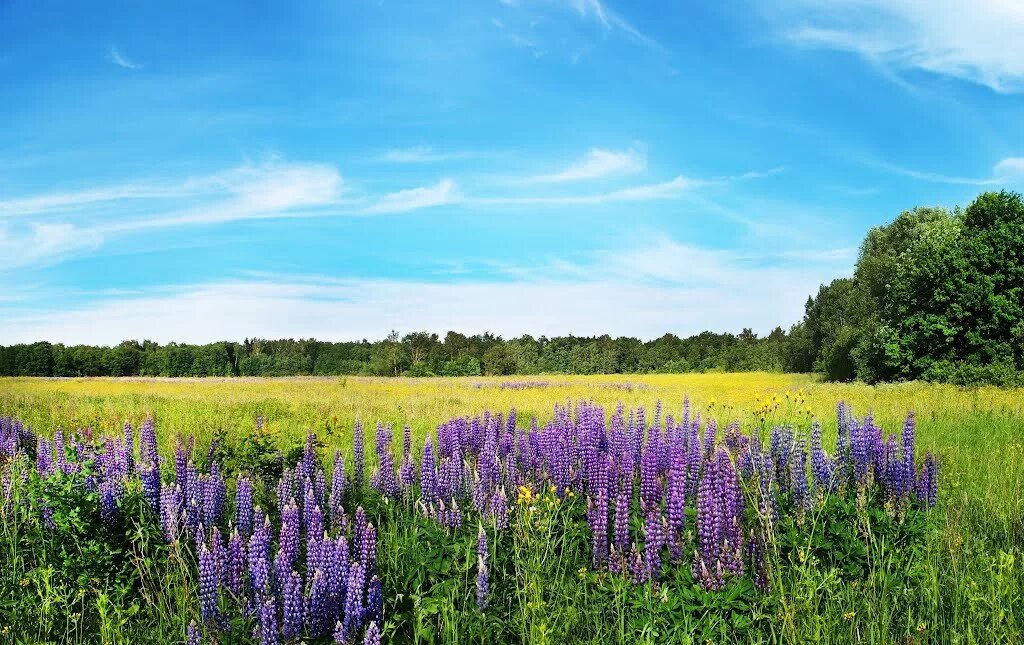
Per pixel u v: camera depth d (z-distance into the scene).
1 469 9.02
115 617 5.58
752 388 39.47
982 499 8.54
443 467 7.85
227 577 5.54
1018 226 41.69
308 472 8.13
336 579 5.01
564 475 7.91
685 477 6.99
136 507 6.93
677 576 5.59
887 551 6.19
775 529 6.23
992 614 4.99
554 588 5.59
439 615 5.23
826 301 74.12
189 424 17.70
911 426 7.72
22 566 6.33
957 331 41.88
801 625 4.88
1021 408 20.91
